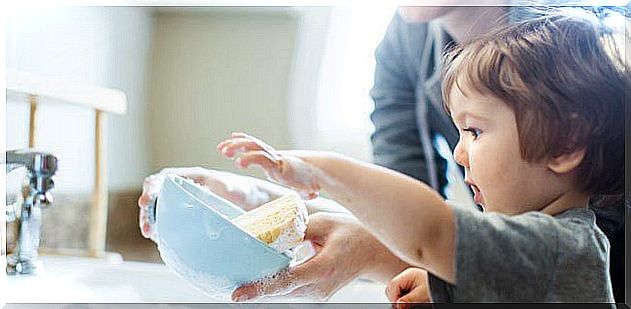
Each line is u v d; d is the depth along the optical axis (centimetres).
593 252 57
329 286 61
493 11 66
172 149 71
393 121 69
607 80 60
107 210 70
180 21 71
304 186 57
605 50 61
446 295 56
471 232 55
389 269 62
